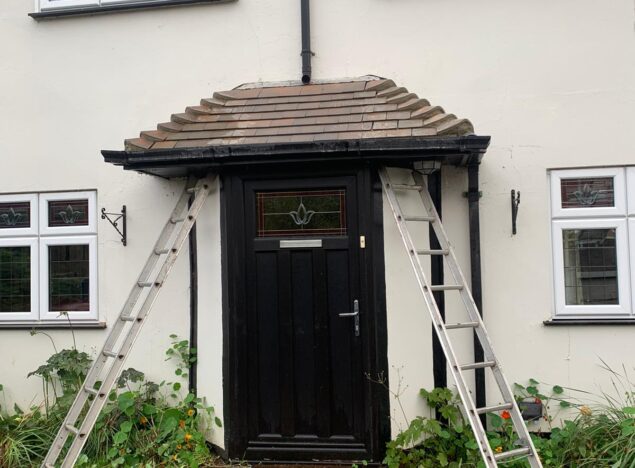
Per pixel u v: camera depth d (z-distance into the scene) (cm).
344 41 549
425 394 471
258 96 529
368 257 460
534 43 521
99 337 559
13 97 586
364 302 459
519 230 512
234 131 482
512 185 515
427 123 454
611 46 512
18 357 570
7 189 582
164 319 536
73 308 570
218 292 481
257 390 471
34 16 582
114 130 572
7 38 591
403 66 539
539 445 450
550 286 509
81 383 537
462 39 530
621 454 412
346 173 465
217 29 565
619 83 510
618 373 495
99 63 578
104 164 568
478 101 525
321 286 467
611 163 507
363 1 546
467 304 440
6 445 487
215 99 535
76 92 579
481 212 516
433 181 510
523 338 507
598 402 495
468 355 500
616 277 504
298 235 472
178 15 570
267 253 475
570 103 514
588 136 511
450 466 434
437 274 499
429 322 486
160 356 536
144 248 555
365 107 489
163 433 479
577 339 501
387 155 445
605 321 496
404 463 446
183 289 532
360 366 459
